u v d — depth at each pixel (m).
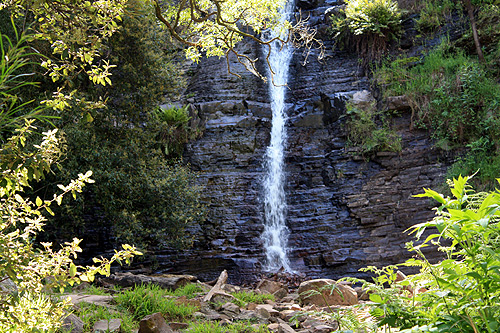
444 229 1.97
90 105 2.74
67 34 2.65
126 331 4.51
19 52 2.27
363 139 13.95
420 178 12.97
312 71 16.45
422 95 13.62
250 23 7.82
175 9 7.32
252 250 13.32
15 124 2.27
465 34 14.27
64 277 2.38
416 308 2.17
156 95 11.84
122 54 11.48
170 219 11.12
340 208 13.57
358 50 15.82
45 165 2.29
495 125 12.19
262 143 15.56
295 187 14.50
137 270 12.33
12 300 2.13
